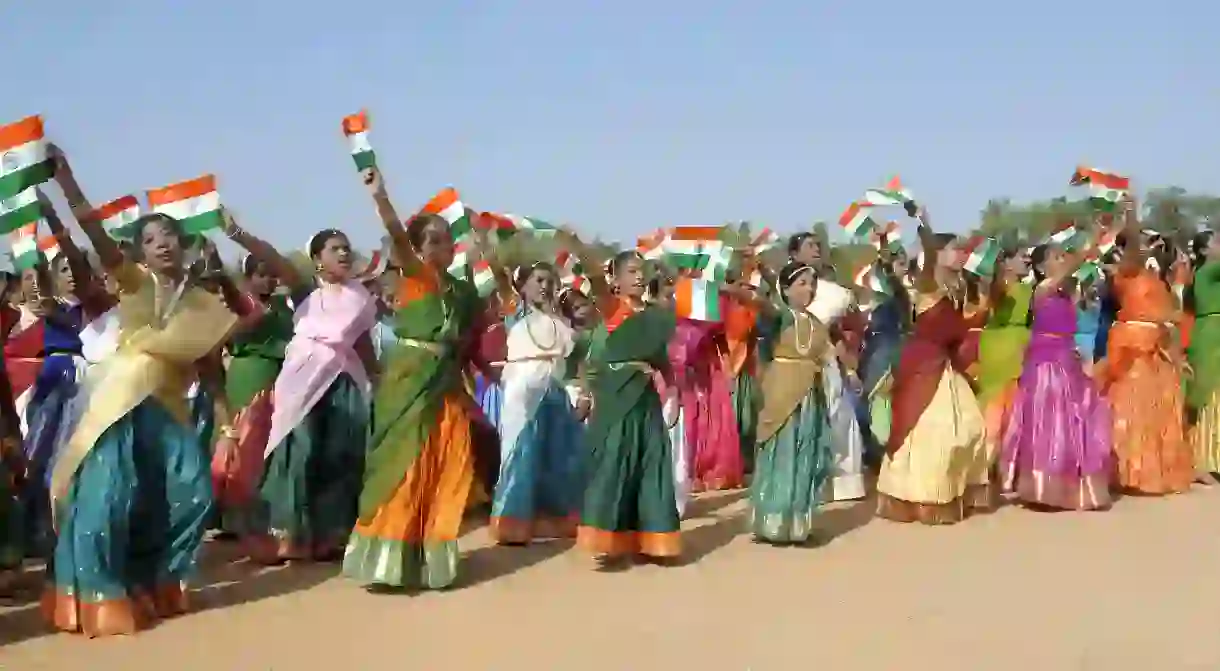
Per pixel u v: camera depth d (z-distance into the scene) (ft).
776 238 38.70
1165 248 38.24
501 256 33.91
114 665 19.06
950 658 19.06
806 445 28.81
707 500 37.42
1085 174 35.96
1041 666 18.61
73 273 24.34
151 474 21.88
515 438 29.89
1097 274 40.47
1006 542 28.32
